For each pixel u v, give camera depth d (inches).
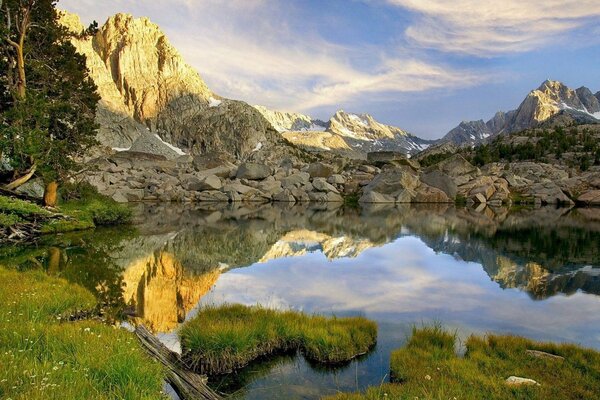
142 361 309.6
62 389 230.5
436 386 308.5
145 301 580.1
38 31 1379.2
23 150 1177.4
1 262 802.8
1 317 383.9
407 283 711.7
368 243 1182.9
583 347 415.8
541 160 5142.7
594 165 4687.5
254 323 435.2
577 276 766.5
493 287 687.1
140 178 3491.6
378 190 3218.5
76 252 951.0
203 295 623.8
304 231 1446.9
